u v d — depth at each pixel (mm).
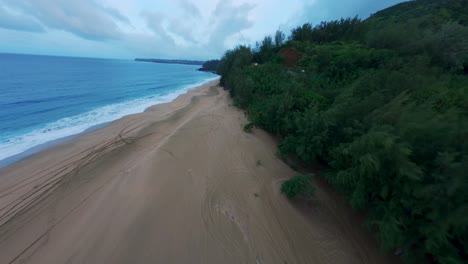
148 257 4355
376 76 8688
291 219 5773
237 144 10211
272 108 11289
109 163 8461
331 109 7285
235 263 4441
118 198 6043
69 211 5801
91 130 12508
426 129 4410
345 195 5996
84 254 4430
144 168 7570
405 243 4051
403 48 14344
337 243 5176
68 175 7613
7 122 13586
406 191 4047
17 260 4418
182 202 5941
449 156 3684
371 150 4625
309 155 7316
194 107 18734
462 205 3279
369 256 4871
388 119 5445
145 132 11984
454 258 3387
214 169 7914
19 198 6414
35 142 10656
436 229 3506
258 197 6535
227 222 5434
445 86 8414
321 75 15281
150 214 5371
